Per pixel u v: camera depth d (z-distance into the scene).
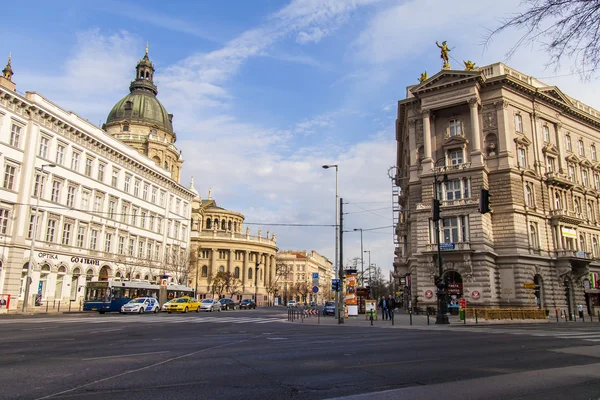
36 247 45.97
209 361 11.67
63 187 50.28
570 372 10.27
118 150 60.38
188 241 82.12
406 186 55.22
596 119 57.47
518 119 48.53
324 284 190.00
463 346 15.87
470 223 43.38
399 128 59.72
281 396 7.81
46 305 47.09
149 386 8.45
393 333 22.64
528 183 47.75
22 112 45.03
